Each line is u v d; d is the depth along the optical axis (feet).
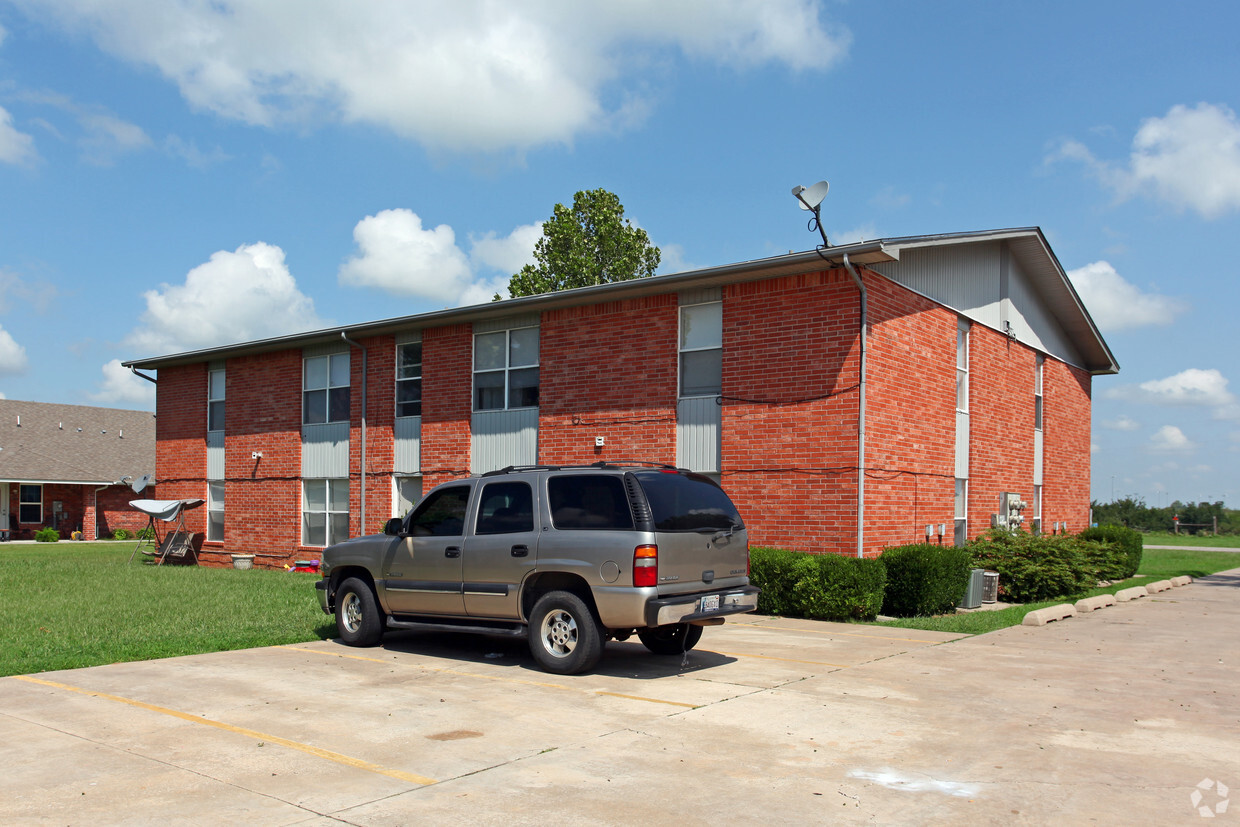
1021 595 53.31
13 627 37.63
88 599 47.60
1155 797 17.40
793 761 19.77
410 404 66.33
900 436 49.65
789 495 47.91
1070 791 17.76
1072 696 26.27
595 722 23.20
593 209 128.77
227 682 28.07
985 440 60.70
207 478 80.43
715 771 19.06
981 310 60.95
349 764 19.56
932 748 20.79
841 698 25.96
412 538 33.58
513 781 18.39
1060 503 75.31
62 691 26.63
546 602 29.73
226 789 17.87
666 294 53.26
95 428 153.69
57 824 15.89
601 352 55.83
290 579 60.08
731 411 50.26
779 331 48.85
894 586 44.96
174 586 54.90
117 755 20.15
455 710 24.49
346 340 68.54
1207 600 54.19
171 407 84.23
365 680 28.55
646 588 27.89
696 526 30.12
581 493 30.07
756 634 38.75
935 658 32.60
